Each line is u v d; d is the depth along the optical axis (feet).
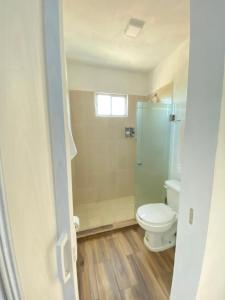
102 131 8.80
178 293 3.29
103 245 6.01
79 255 5.56
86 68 7.91
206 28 2.22
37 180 1.38
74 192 8.83
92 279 4.69
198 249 2.69
